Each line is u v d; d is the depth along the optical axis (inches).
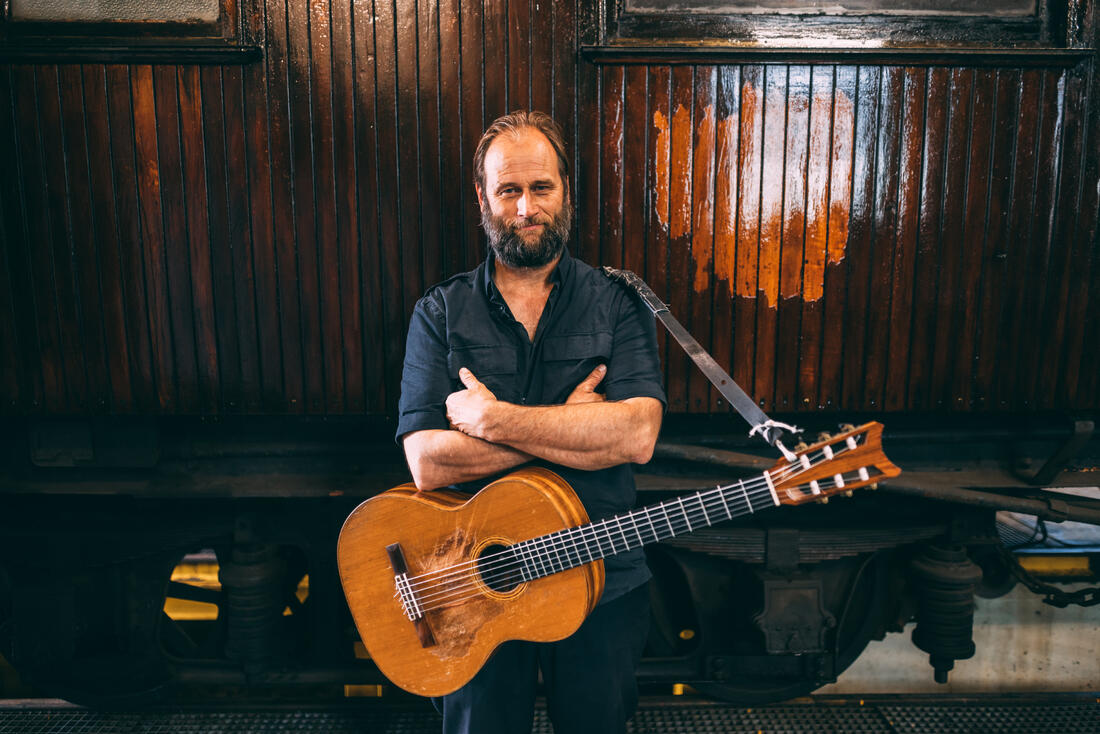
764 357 95.7
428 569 64.9
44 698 111.0
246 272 93.5
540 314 68.0
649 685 112.9
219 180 91.5
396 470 102.7
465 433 64.0
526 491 62.0
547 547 61.5
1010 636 127.8
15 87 89.4
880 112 91.1
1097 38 90.3
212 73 89.7
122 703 105.5
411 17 89.7
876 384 96.3
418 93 90.7
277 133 91.0
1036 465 103.4
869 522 102.8
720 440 102.2
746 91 90.8
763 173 92.3
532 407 62.7
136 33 89.7
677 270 94.0
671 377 95.6
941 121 91.4
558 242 64.0
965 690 117.2
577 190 92.4
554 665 66.7
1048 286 94.7
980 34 91.2
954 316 95.1
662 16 90.8
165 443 101.8
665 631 111.1
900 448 103.7
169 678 106.6
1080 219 93.4
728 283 94.3
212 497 98.4
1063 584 137.3
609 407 62.8
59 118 90.0
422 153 91.6
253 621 102.4
